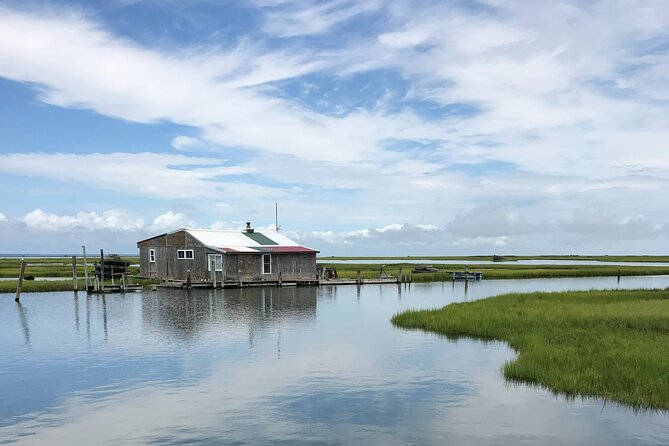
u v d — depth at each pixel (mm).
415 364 21250
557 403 16219
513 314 32281
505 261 197500
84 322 32281
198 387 17984
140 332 28688
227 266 59406
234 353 23234
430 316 32250
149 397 16938
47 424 14648
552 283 73312
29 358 22406
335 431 14016
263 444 13195
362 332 28766
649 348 21609
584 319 29719
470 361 21797
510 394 17125
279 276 60281
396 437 13609
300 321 33125
